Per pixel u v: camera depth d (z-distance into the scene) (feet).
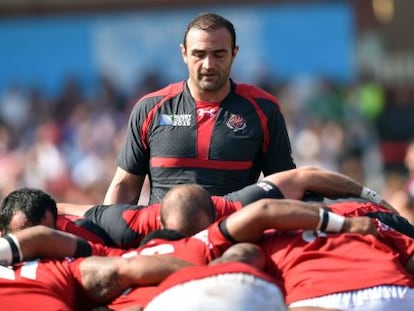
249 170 90.33
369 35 277.23
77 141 247.09
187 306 63.00
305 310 70.49
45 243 74.18
